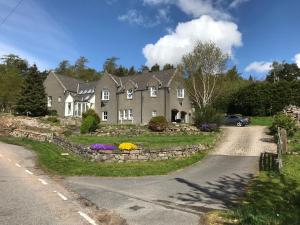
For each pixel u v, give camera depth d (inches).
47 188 553.3
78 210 415.8
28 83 2058.3
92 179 659.4
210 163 836.0
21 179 633.0
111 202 466.3
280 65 3801.7
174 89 1987.0
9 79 2300.7
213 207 445.1
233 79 2989.7
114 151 865.5
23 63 4008.4
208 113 1482.5
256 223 361.1
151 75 2129.7
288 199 477.7
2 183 587.8
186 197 502.9
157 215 404.2
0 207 425.4
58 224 356.5
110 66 4628.4
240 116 1806.1
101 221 372.8
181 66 1987.0
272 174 654.5
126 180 648.4
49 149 1155.9
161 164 826.2
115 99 2154.3
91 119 1469.0
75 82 2551.7
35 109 2026.3
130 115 2076.8
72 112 2309.3
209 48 1930.4
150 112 1984.5
